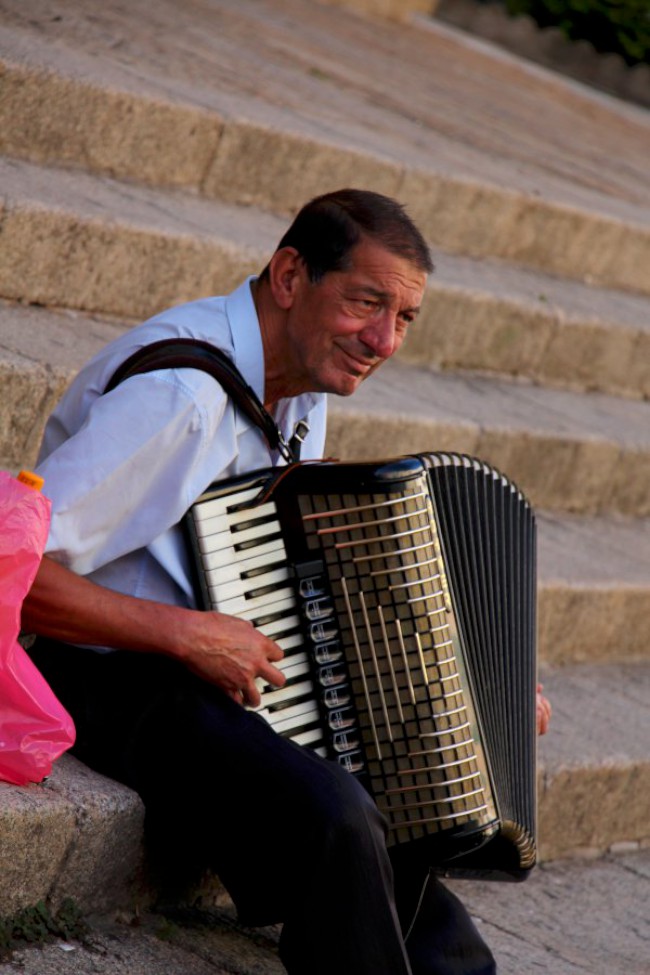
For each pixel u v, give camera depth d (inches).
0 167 576.4
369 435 590.6
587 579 601.3
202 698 342.6
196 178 670.5
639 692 590.6
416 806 349.7
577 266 863.7
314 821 319.0
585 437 689.0
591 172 1000.2
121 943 346.0
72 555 330.6
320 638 346.9
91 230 554.9
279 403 368.5
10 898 327.3
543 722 417.7
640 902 482.9
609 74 1444.4
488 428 641.0
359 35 1187.3
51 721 331.0
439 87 1092.5
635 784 516.4
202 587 343.0
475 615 361.1
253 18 1037.8
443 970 374.6
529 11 1457.9
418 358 708.7
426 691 347.6
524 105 1181.1
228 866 342.3
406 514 344.8
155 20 866.8
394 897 351.9
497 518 382.6
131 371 339.3
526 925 444.5
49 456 338.3
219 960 357.7
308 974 323.0
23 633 371.9
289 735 349.4
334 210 337.4
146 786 349.7
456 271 753.6
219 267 605.9
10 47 615.8
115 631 333.4
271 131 686.5
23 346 497.0
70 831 331.3
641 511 734.5
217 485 343.0
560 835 497.4
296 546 346.0
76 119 611.5
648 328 807.7
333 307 339.9
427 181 764.6
